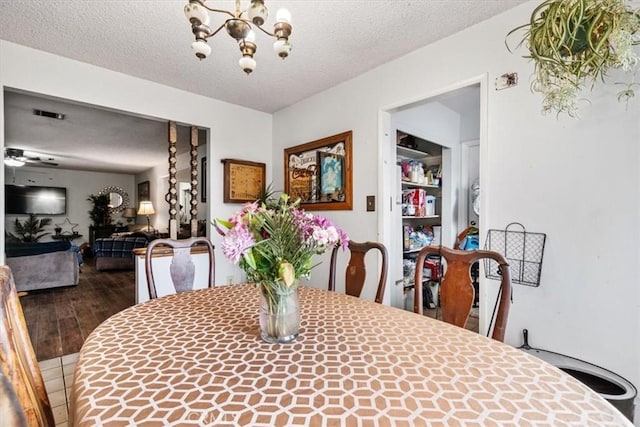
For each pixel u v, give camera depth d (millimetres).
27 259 3982
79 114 3566
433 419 609
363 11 1792
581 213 1529
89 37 2070
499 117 1814
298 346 949
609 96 1444
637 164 1375
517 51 1744
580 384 734
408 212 3096
